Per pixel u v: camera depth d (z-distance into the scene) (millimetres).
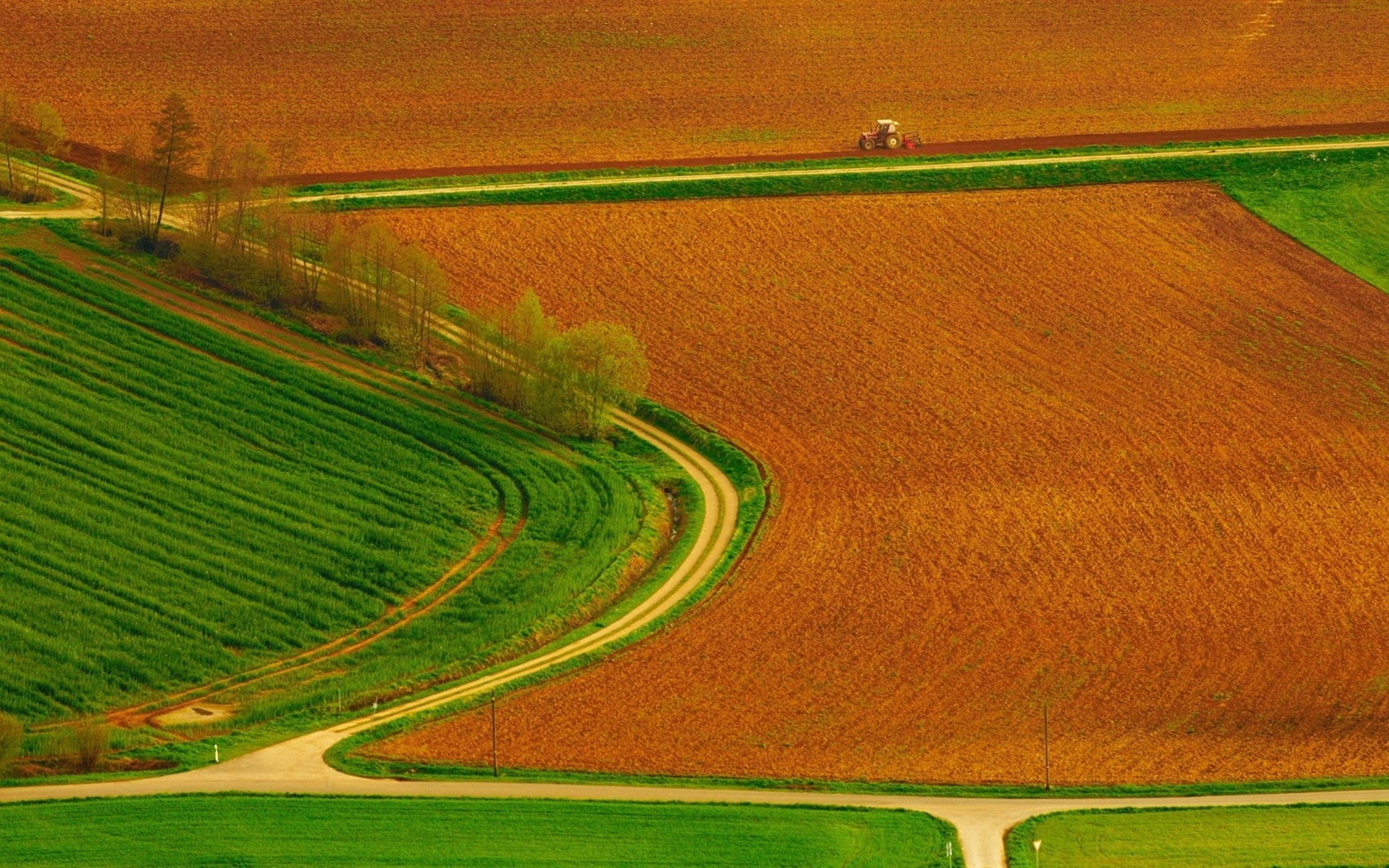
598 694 136125
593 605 151625
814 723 131500
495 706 134000
